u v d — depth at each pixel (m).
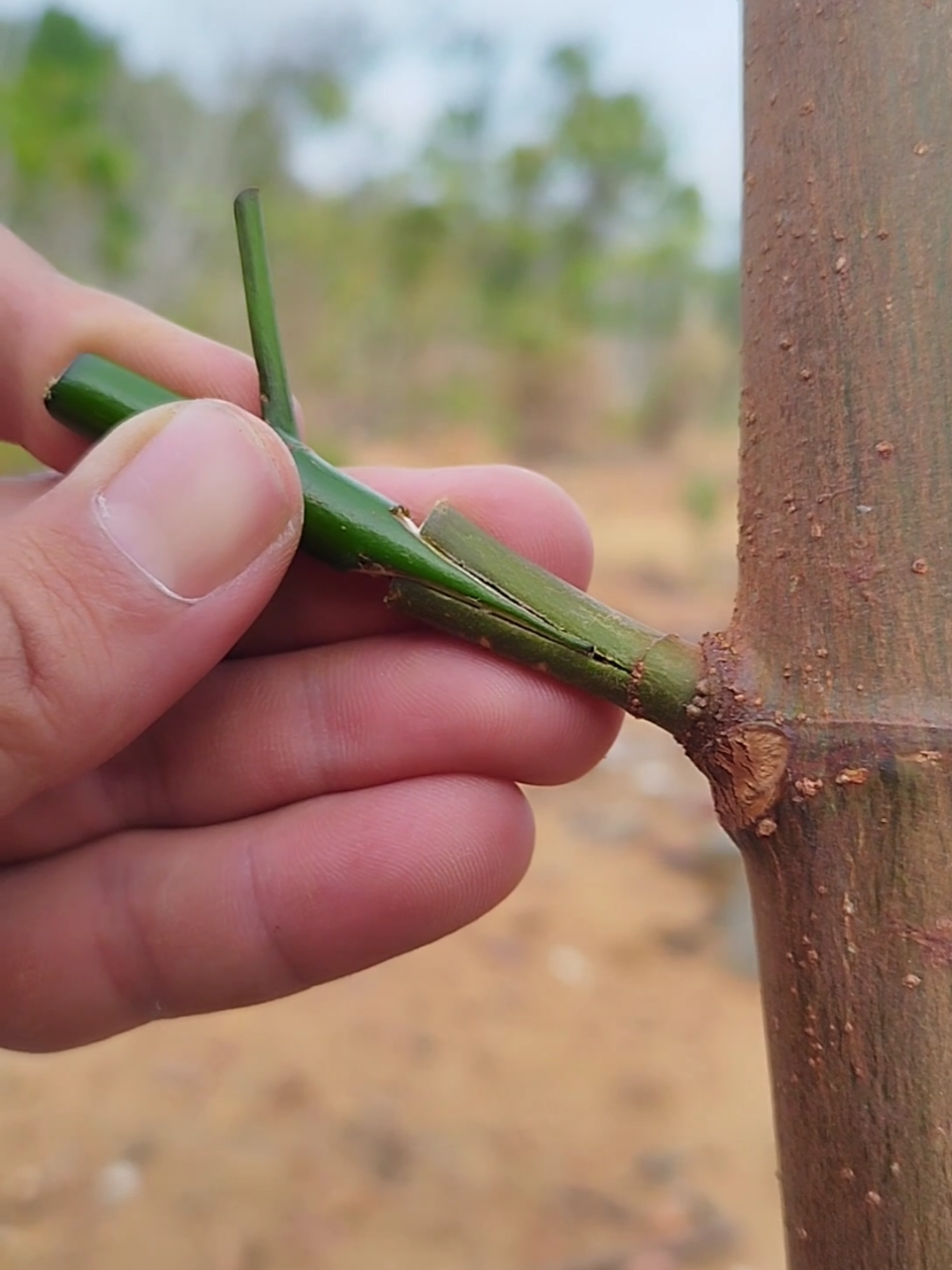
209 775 0.12
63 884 0.12
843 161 0.07
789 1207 0.07
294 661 0.12
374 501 0.09
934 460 0.07
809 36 0.07
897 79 0.07
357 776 0.12
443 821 0.12
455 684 0.12
